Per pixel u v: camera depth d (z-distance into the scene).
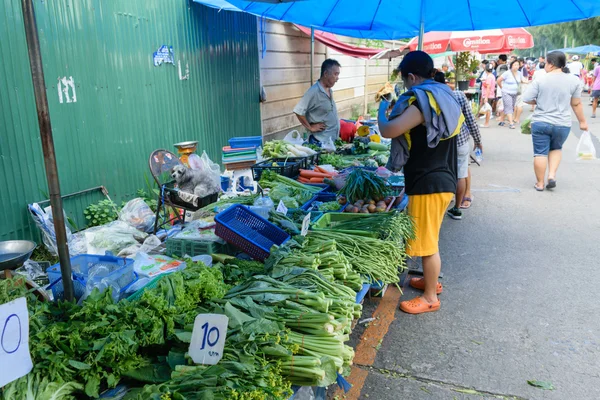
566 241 5.41
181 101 6.31
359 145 6.82
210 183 4.27
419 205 3.55
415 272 4.68
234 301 2.17
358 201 4.27
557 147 7.45
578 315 3.78
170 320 1.94
